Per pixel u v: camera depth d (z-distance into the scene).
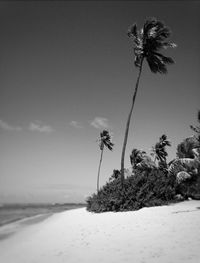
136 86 31.98
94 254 10.91
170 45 31.70
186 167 34.75
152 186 30.45
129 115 31.27
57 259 10.99
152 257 9.55
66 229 18.59
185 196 33.09
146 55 32.44
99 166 62.41
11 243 15.94
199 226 13.23
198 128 21.70
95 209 29.69
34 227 23.17
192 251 9.55
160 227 14.18
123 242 12.12
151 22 31.69
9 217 38.03
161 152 57.97
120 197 27.25
